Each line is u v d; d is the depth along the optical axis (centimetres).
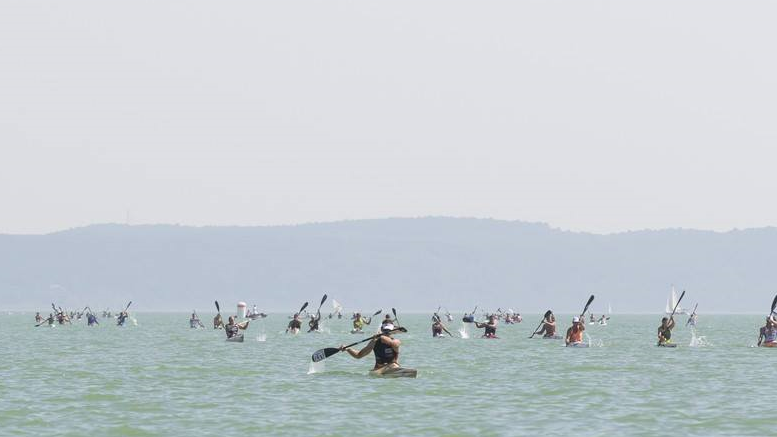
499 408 10531
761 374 14388
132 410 10394
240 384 12788
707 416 10044
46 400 11156
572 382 13188
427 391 11969
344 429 9200
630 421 9712
